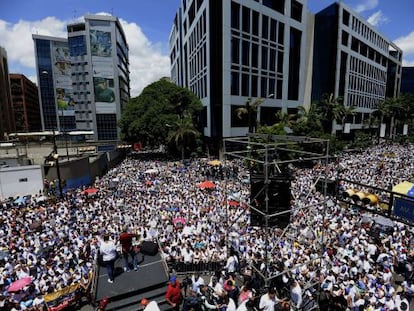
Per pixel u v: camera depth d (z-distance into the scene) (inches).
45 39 3521.2
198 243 546.0
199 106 1852.9
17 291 388.8
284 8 1759.4
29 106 4104.3
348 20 2201.0
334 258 475.5
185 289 414.3
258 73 1685.5
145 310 280.1
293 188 890.7
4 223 653.9
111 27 2839.6
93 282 360.2
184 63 2551.7
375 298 375.2
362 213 677.3
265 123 1760.6
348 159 1481.3
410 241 543.8
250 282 370.3
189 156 1879.9
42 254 506.9
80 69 2891.2
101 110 2942.9
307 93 2201.0
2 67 3061.0
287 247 502.9
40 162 1678.2
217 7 1499.8
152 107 1860.2
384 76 3208.7
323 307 339.9
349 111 1985.7
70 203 813.2
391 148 2100.1
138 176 1231.5
